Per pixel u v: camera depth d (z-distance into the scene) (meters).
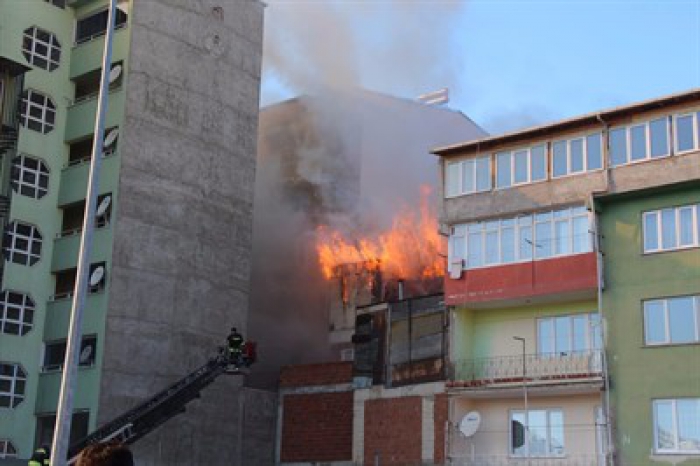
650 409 28.39
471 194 33.75
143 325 38.19
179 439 38.53
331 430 38.75
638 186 29.97
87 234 19.56
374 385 37.16
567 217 31.34
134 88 40.16
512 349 32.62
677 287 28.84
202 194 42.06
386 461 35.66
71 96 42.28
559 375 30.03
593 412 30.19
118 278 37.78
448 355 33.00
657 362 28.61
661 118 30.12
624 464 28.42
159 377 38.28
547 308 32.28
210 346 40.97
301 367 41.03
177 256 40.22
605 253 30.53
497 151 33.56
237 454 40.44
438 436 34.03
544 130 32.31
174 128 41.41
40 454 23.80
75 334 18.66
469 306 33.25
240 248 43.75
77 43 42.81
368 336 38.06
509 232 32.53
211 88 43.66
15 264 38.50
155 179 40.06
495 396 32.09
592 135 31.47
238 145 44.62
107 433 29.53
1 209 34.25
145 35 41.16
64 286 39.94
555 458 30.31
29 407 37.75
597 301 31.16
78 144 41.91
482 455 31.95
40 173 40.31
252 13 47.03
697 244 28.91
